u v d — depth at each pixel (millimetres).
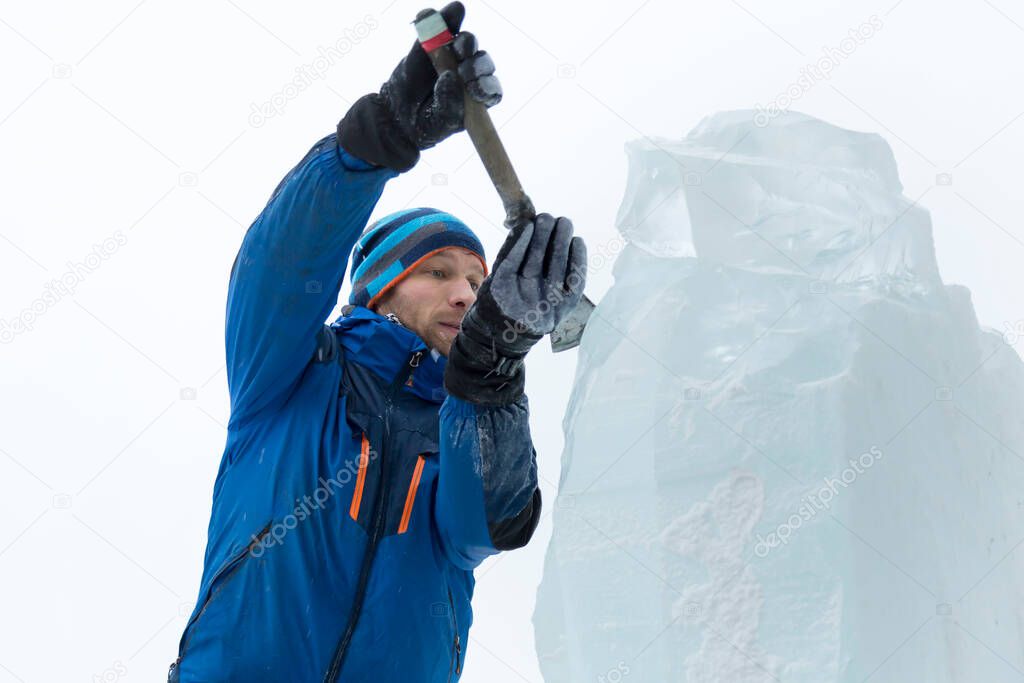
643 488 2904
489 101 3248
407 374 3883
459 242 4156
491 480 3557
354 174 3438
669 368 2941
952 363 3035
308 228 3506
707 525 2822
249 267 3627
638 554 2877
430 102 3355
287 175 3561
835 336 2877
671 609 2818
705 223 3059
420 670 3527
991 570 2977
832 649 2680
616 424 2977
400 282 4113
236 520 3576
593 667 2871
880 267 3037
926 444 2875
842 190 3094
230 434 3854
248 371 3717
